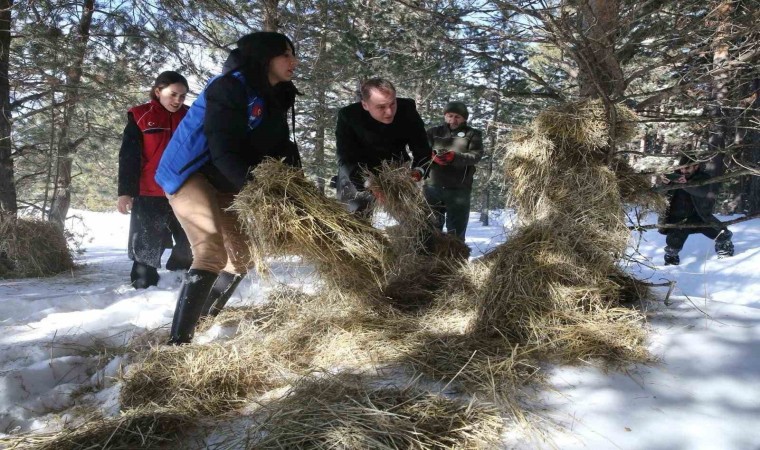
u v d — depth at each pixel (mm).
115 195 22000
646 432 1943
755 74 3430
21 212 7836
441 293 3445
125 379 2521
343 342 2797
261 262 2678
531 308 2854
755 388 2217
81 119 10977
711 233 6969
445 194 5863
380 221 3520
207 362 2549
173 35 8531
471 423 2010
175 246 5738
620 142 3588
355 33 8180
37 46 8508
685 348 2611
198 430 2113
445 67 5055
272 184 2627
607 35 3203
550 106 3605
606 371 2422
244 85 2820
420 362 2521
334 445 1838
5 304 4219
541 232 3195
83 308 4309
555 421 2031
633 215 3699
